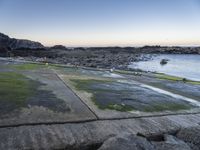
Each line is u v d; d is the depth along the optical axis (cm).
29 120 687
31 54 5984
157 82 1833
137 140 546
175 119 840
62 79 1505
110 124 721
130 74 2231
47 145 546
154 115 862
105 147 522
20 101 879
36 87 1166
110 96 1114
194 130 679
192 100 1234
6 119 677
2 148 511
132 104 998
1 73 1521
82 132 637
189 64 7319
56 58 5516
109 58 6788
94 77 1756
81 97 1038
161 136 688
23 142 547
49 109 815
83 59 5650
